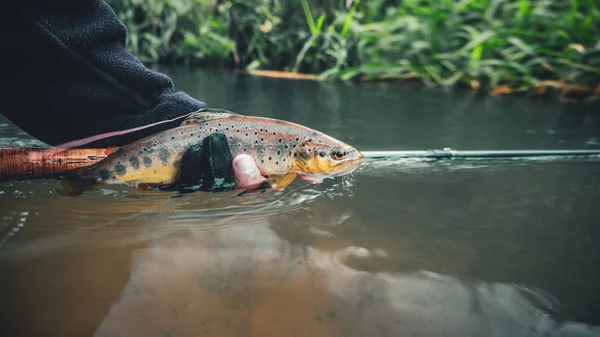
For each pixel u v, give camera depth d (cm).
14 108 40
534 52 140
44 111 40
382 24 170
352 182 52
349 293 29
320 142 49
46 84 39
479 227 40
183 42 198
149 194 44
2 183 44
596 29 142
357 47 168
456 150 67
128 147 44
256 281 30
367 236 37
